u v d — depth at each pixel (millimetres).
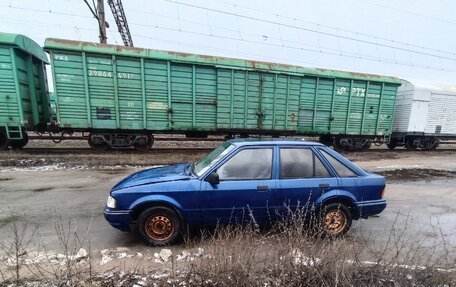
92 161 8391
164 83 9945
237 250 2557
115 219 3262
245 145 3600
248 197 3430
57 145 12281
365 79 12258
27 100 9570
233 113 10766
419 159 11312
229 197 3393
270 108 11164
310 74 11414
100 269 2781
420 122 14023
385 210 5000
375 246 3514
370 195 3795
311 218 3289
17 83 8906
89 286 2344
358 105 12516
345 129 12484
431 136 14586
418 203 5438
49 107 11258
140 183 3391
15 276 2562
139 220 3312
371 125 12938
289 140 3846
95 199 5191
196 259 2902
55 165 8094
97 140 9977
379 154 12344
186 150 11258
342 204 3701
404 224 4348
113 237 3639
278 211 3510
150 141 10688
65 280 2445
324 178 3662
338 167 3770
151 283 2430
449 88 14508
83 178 6766
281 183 3504
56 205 4832
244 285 2342
